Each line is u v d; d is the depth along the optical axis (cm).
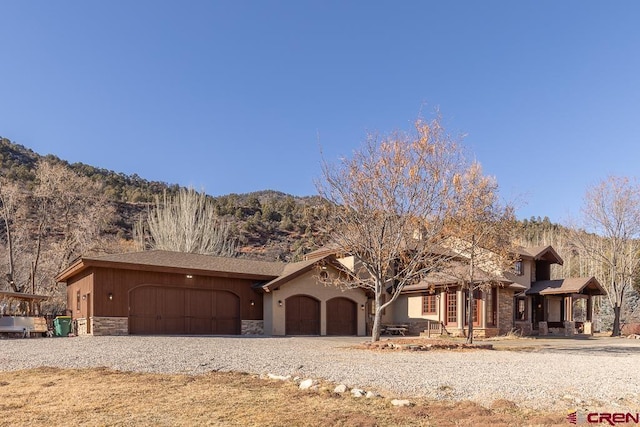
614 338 3008
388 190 1869
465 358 1547
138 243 4144
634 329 3481
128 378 1073
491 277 2384
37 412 795
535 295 3484
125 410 807
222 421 747
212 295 2581
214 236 4284
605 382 1077
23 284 3794
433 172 1880
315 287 2756
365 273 2897
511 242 2222
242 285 2666
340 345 1920
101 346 1672
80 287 2509
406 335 3011
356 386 998
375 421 750
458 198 1941
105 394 916
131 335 2253
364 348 1800
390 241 1883
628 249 3469
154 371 1168
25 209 4088
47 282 3794
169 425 726
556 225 6531
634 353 1827
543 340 2666
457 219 1936
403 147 1889
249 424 733
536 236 5550
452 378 1103
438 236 1888
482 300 2819
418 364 1349
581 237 3812
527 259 3494
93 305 2230
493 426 720
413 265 1895
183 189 4328
